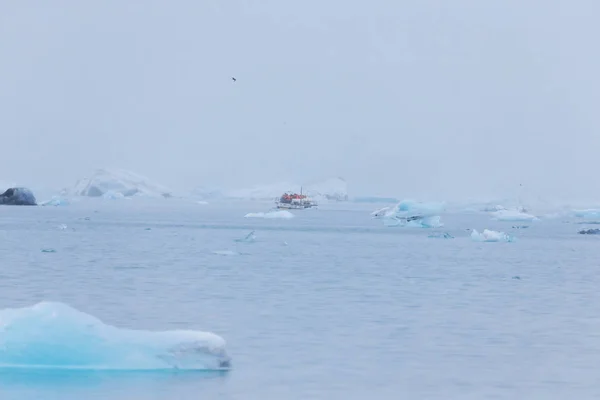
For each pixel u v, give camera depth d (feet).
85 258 328.08
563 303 212.84
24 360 123.85
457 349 150.10
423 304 206.90
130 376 122.52
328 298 215.31
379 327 170.91
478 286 252.42
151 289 226.79
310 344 152.05
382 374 130.82
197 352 129.59
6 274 260.83
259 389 120.06
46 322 127.03
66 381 119.44
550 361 141.18
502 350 149.59
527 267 328.29
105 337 127.95
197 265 305.32
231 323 172.55
